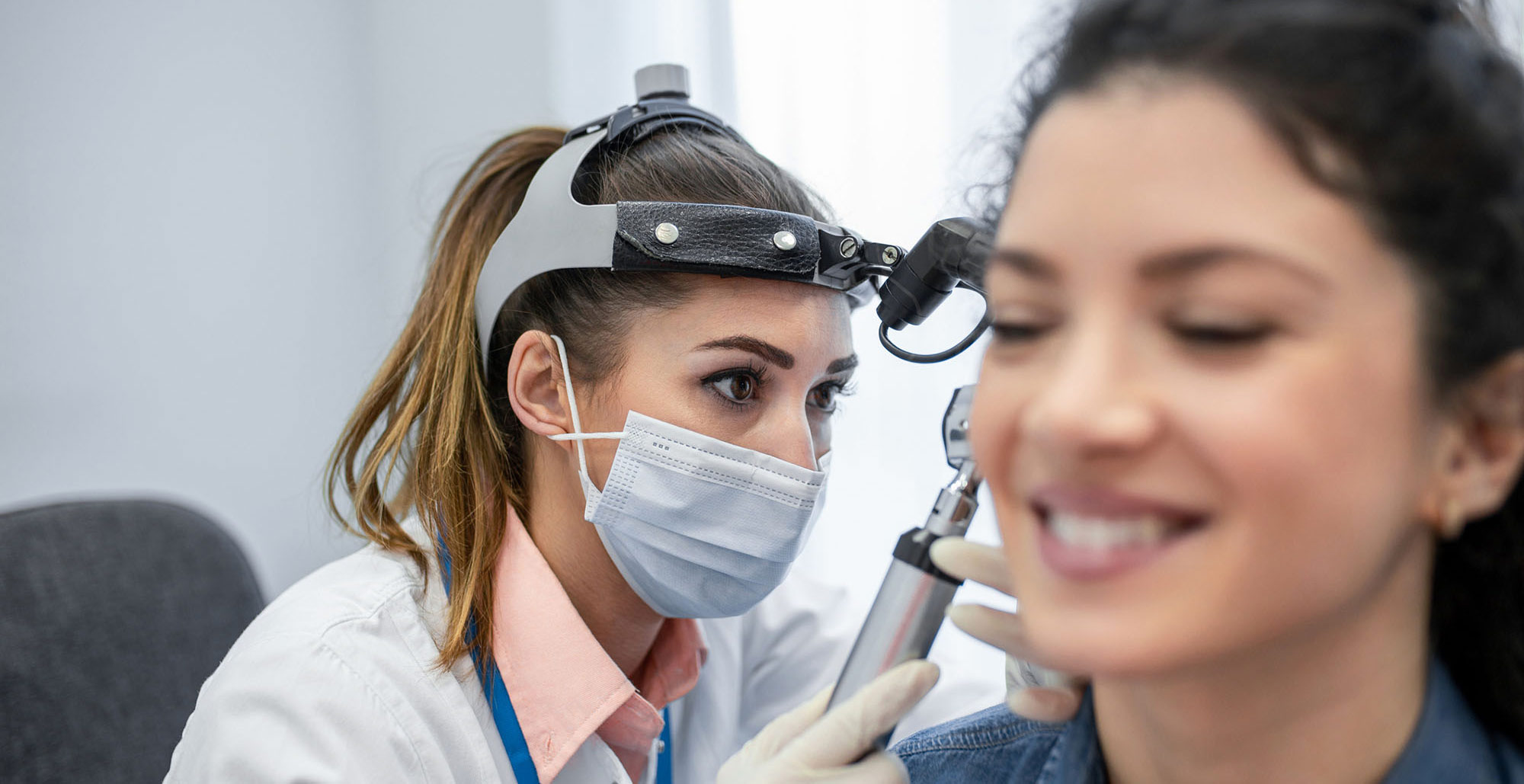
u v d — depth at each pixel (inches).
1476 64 13.8
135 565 43.7
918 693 21.4
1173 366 12.6
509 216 37.1
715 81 62.1
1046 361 13.9
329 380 67.4
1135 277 12.7
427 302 38.1
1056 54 15.1
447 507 35.1
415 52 67.2
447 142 67.3
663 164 34.1
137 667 42.5
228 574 47.2
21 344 62.9
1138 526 12.8
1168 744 16.6
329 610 32.9
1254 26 12.8
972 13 57.2
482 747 33.2
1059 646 13.2
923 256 28.8
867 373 58.8
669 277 32.2
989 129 20.4
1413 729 16.0
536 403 34.6
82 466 64.1
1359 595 13.2
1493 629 17.2
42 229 63.0
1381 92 12.6
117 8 63.3
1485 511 14.6
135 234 64.1
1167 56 12.9
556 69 65.6
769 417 33.0
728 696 44.4
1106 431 12.4
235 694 31.0
